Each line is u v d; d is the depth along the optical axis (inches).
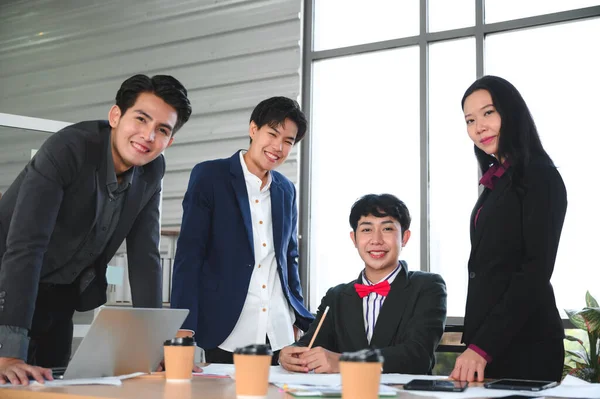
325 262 149.3
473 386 52.4
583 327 113.4
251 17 160.4
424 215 139.6
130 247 75.7
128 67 173.2
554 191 69.0
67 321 75.1
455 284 136.3
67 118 179.0
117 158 70.3
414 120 145.6
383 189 146.1
